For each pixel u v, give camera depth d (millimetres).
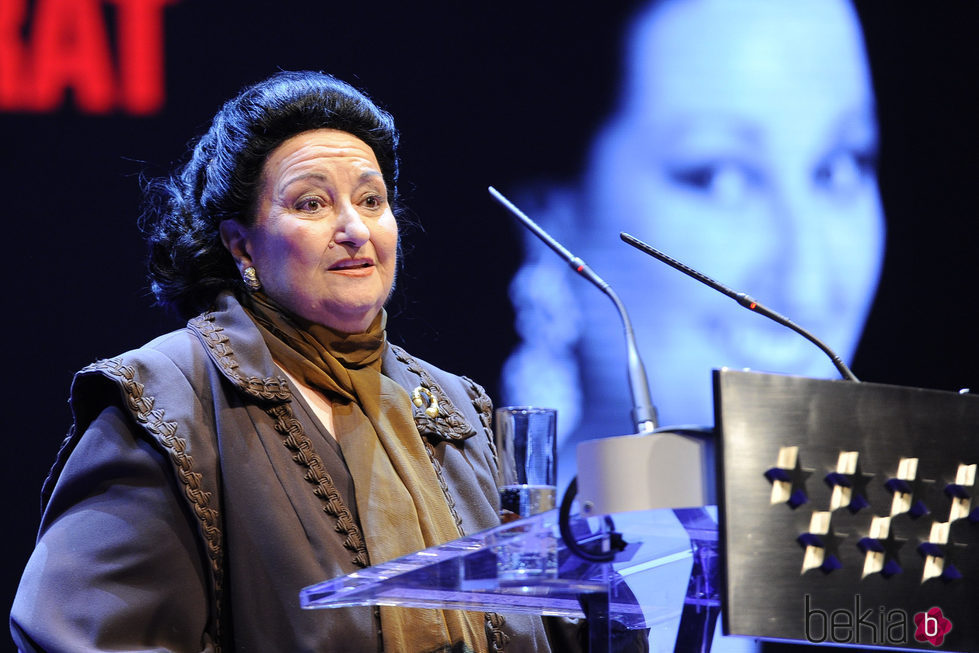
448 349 15133
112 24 14570
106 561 6086
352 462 6766
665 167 15523
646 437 4660
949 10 16000
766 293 15484
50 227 14375
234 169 7250
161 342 6984
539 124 15484
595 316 15273
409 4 15422
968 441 4871
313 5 15141
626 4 15664
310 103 7293
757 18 15750
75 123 14445
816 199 15672
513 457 5918
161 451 6379
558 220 15406
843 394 4668
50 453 14195
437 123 15383
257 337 7012
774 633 4363
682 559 5551
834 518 4539
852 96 15828
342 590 5164
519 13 15578
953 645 4660
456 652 6555
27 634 5895
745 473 4438
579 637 7473
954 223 15867
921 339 15727
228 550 6363
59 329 14328
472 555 5020
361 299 7098
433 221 15258
